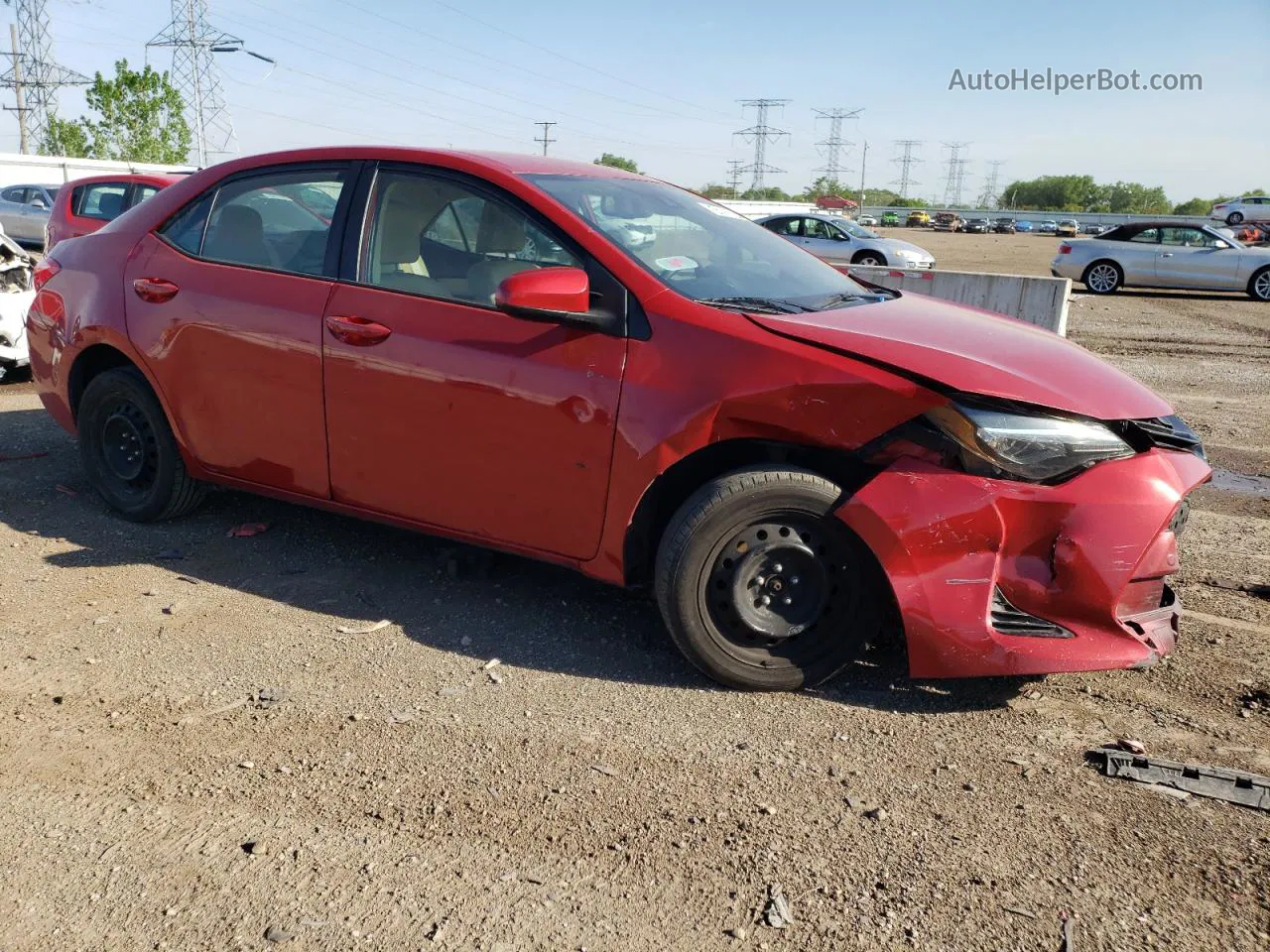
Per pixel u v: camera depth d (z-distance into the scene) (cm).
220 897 225
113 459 454
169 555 418
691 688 324
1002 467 293
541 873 235
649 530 332
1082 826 255
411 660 338
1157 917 223
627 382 316
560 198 351
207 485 451
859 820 257
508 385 331
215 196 417
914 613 296
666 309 321
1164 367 1052
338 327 363
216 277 400
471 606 380
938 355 304
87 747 283
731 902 227
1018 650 292
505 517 346
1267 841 250
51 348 459
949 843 248
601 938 215
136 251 429
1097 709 315
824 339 307
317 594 388
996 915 223
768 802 264
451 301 348
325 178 388
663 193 412
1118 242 2005
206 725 296
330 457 377
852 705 316
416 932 216
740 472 310
